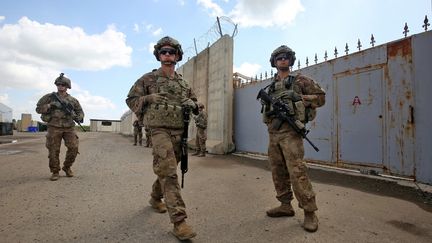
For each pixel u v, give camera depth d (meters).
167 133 2.78
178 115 2.84
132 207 3.40
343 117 5.98
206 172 5.91
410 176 4.77
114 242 2.41
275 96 2.96
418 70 4.68
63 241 2.43
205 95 11.62
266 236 2.52
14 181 4.85
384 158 5.19
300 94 2.88
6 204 3.49
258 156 8.83
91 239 2.47
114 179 5.10
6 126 26.47
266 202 3.61
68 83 5.28
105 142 18.00
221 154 9.64
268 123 3.06
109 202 3.60
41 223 2.85
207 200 3.71
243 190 4.28
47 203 3.54
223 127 9.82
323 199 3.74
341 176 5.31
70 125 5.19
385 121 5.18
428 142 4.52
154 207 3.32
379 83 5.30
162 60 2.94
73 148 5.25
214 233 2.60
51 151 5.00
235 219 2.97
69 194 3.99
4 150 10.61
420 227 2.73
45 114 4.99
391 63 5.11
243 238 2.48
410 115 4.78
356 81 5.73
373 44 5.45
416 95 4.71
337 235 2.53
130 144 15.89
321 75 6.52
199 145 9.25
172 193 2.55
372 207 3.38
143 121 2.90
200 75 12.31
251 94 9.38
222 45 10.16
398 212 3.19
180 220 2.45
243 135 9.70
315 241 2.41
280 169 3.01
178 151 2.96
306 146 6.86
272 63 3.17
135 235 2.56
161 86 2.88
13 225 2.80
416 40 4.73
